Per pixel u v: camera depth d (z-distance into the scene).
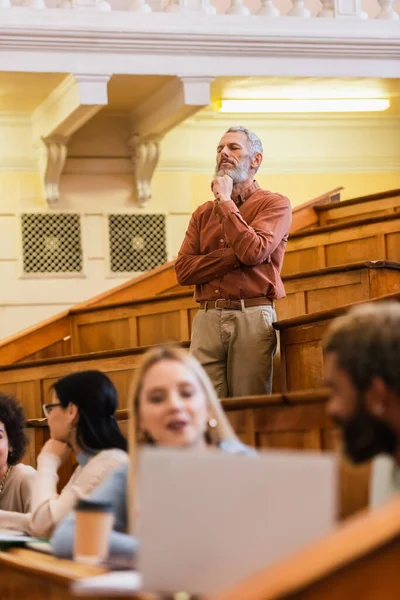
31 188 6.96
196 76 6.07
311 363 4.26
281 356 4.45
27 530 3.18
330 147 7.54
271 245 4.21
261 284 4.32
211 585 1.73
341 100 6.91
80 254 7.02
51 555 2.60
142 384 2.45
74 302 7.00
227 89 6.48
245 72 6.14
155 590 1.74
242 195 4.39
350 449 1.92
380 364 1.85
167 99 6.30
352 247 5.87
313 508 1.73
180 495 1.75
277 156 7.46
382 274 4.75
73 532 2.46
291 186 7.48
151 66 6.01
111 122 7.04
